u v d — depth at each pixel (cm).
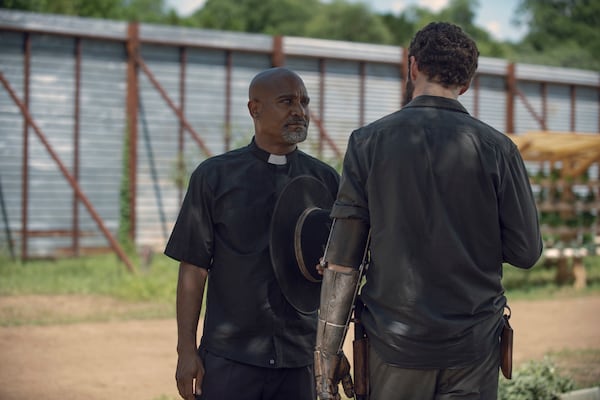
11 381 749
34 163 1647
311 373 361
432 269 284
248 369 346
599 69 5684
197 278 353
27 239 1638
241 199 350
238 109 1853
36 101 1653
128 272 1494
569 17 5969
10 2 3145
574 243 1558
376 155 294
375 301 294
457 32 306
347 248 299
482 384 291
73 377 768
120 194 1725
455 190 287
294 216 349
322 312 302
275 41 1869
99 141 1711
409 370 286
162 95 1708
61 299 1252
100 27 1688
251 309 346
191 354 348
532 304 1334
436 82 304
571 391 633
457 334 282
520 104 2256
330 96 1959
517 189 294
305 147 1858
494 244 292
